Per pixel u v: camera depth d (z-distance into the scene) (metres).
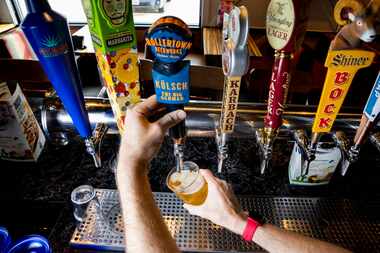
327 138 0.66
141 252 0.40
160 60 0.45
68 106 0.60
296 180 0.75
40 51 0.51
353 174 0.80
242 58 0.47
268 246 0.59
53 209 0.76
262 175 0.79
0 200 0.75
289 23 0.47
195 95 1.23
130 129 0.47
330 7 2.25
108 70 0.54
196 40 2.68
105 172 0.80
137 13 2.99
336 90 0.54
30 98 1.03
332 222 0.69
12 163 0.84
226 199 0.65
